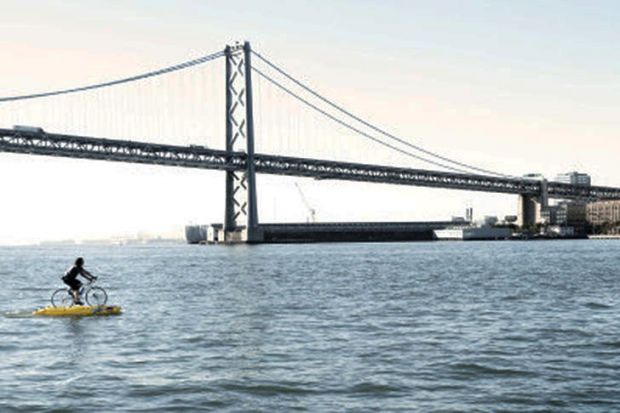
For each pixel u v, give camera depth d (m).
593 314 37.62
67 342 28.78
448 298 47.72
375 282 64.81
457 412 17.83
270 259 130.88
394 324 34.00
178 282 67.38
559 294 50.16
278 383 20.89
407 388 20.31
